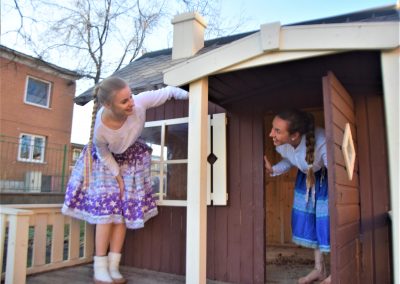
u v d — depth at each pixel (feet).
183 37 15.84
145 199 11.60
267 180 18.99
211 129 11.82
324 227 9.29
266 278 11.32
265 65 8.48
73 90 53.93
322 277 9.77
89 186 10.89
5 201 25.61
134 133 10.53
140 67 17.95
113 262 11.06
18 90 48.03
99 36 40.24
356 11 13.20
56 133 52.06
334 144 7.05
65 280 11.22
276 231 18.42
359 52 7.75
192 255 9.16
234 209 11.37
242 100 11.64
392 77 7.07
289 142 9.84
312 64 8.75
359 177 9.41
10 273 9.62
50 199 28.81
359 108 9.63
